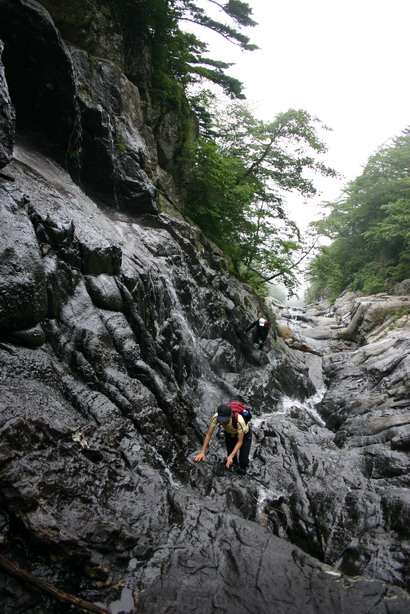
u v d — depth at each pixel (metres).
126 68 10.90
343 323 22.44
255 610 2.95
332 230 28.48
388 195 26.00
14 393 3.59
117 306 5.76
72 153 7.75
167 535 3.55
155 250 8.52
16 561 2.77
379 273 25.36
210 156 13.11
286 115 14.28
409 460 6.15
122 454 4.11
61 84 6.73
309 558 3.53
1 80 4.56
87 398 4.32
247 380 9.47
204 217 13.95
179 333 7.54
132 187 9.23
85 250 5.46
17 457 3.12
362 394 10.05
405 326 15.50
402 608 3.05
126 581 3.07
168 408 5.45
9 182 4.82
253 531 3.74
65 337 4.76
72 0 8.84
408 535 4.52
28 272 4.21
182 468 4.88
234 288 12.95
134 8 10.68
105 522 3.23
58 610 2.73
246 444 5.45
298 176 15.53
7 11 5.80
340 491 5.49
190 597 2.99
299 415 8.98
